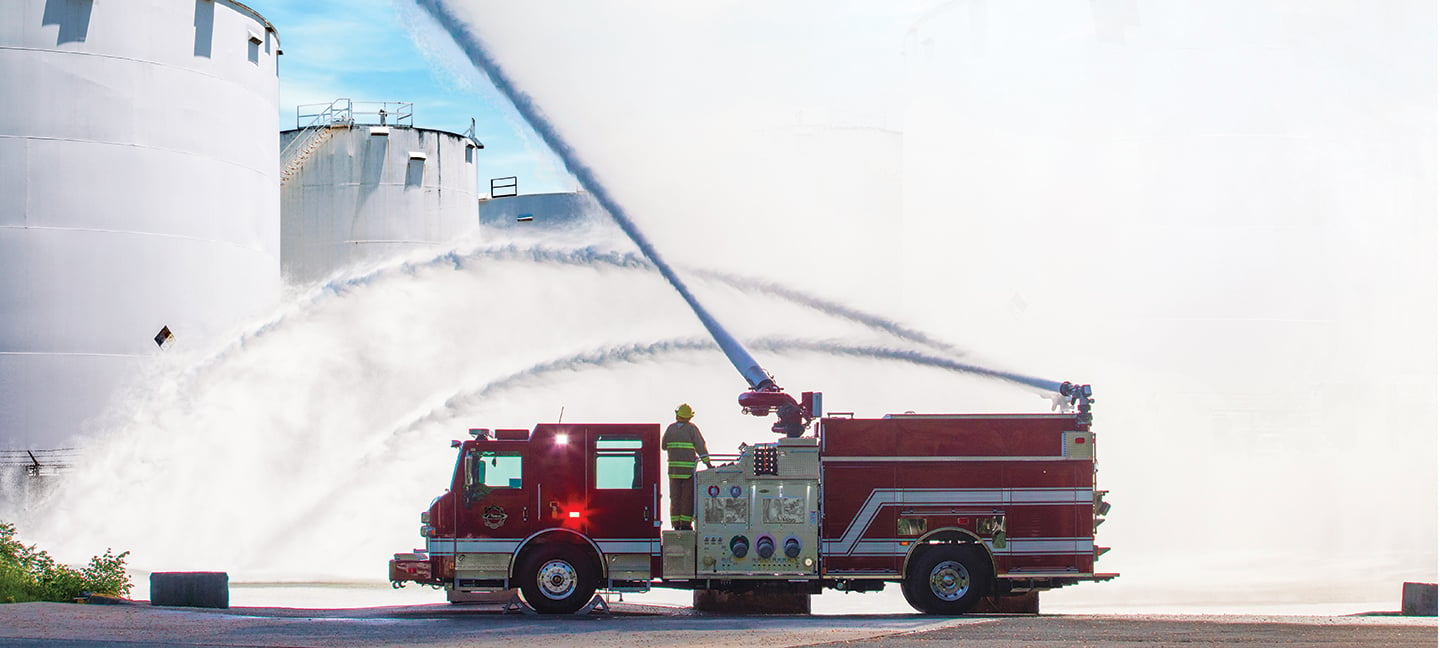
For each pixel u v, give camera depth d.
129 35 42.94
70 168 41.72
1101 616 20.00
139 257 42.91
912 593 20.09
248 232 47.22
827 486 20.06
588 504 20.08
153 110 43.41
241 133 46.84
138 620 18.53
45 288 41.22
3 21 41.12
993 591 20.20
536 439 20.17
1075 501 20.11
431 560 20.06
